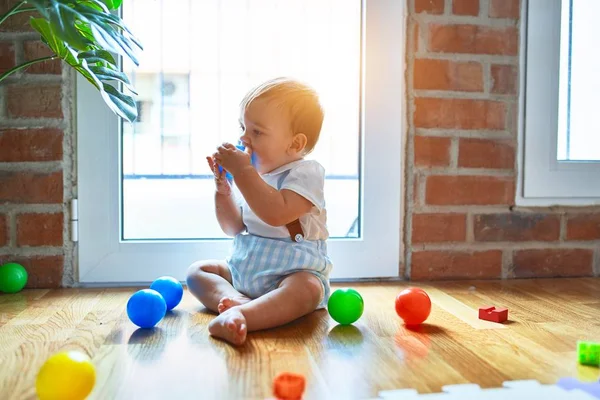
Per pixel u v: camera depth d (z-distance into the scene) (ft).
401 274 5.47
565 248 5.64
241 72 6.02
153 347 3.27
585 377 2.80
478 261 5.49
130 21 5.62
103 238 5.08
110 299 4.54
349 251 5.34
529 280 5.46
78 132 5.00
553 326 3.77
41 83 4.88
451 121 5.38
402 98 5.36
